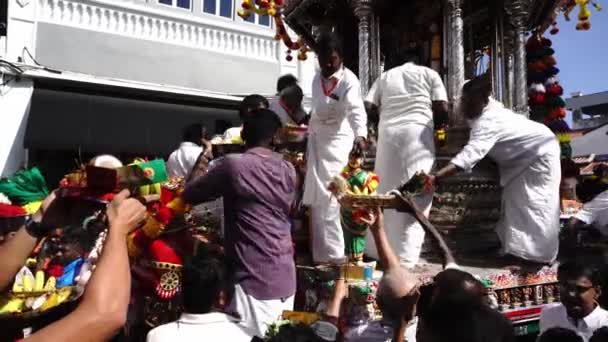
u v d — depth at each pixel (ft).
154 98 38.83
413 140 13.33
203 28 41.37
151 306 11.62
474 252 15.83
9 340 6.46
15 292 6.43
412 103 13.66
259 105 14.71
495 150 14.06
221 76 41.60
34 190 11.96
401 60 16.42
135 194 7.54
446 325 5.38
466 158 12.71
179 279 11.30
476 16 19.43
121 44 37.52
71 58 35.32
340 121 12.63
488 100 13.76
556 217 13.70
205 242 12.03
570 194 23.50
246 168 10.09
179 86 39.47
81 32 35.99
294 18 19.65
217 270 8.61
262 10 17.90
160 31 39.65
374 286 10.64
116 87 36.37
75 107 34.71
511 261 14.38
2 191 11.60
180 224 11.85
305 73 44.42
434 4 17.53
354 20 20.38
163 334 8.10
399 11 19.21
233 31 42.65
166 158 36.81
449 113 15.33
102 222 7.41
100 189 7.37
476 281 6.22
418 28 18.58
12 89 32.94
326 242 12.39
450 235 15.46
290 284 10.29
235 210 10.21
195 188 10.54
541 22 18.97
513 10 16.89
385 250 8.59
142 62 38.24
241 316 9.69
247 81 42.83
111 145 34.42
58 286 7.20
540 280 13.20
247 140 11.07
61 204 7.29
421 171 12.01
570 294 9.30
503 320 5.47
